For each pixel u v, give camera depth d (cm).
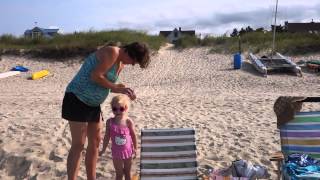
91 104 242
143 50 238
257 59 1110
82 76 238
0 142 385
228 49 1331
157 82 998
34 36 1523
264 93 766
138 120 486
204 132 427
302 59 1222
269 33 1485
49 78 1103
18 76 1109
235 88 855
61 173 312
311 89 825
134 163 326
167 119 494
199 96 720
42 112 548
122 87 240
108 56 235
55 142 385
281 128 272
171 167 254
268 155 346
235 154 351
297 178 230
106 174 308
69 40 1451
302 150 266
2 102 661
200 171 309
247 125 459
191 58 1273
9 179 310
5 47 1348
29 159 333
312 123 267
